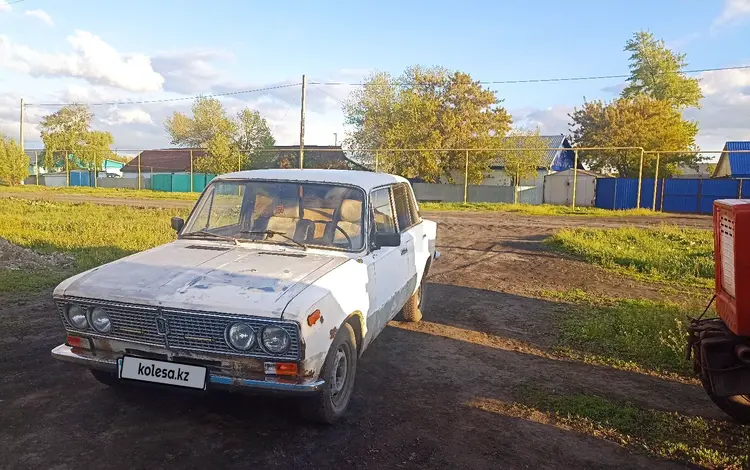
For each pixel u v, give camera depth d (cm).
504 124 3809
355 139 4094
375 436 364
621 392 459
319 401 353
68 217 1642
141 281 355
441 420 394
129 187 4916
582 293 846
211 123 5959
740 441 375
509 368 511
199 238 455
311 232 440
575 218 2420
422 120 3706
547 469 333
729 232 351
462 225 1944
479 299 795
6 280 743
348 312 377
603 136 4119
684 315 672
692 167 4228
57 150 5841
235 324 322
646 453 356
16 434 345
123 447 333
